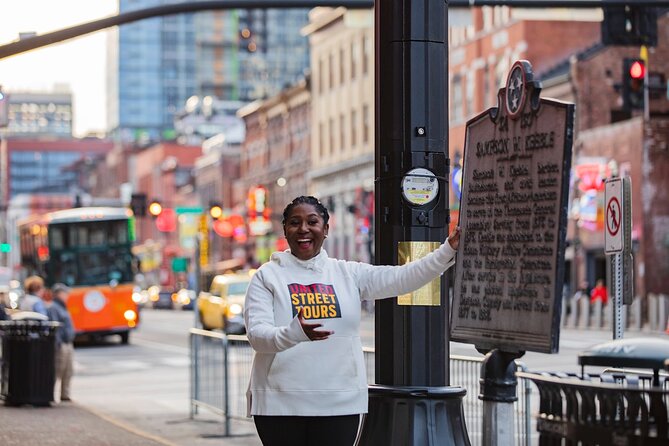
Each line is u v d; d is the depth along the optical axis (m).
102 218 43.28
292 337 6.48
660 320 40.03
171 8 16.41
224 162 108.31
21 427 15.84
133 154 159.50
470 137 7.75
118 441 14.28
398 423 7.60
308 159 85.56
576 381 5.99
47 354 19.09
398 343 7.73
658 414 5.52
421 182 7.85
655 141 50.12
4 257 132.12
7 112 24.12
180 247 114.62
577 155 54.72
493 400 7.72
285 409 6.80
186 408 20.83
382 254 7.94
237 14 199.88
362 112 75.00
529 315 6.95
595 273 52.50
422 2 7.95
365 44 74.38
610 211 12.46
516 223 7.15
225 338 16.58
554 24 59.53
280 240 80.69
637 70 23.62
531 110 7.03
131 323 43.12
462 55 64.81
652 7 17.66
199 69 198.75
